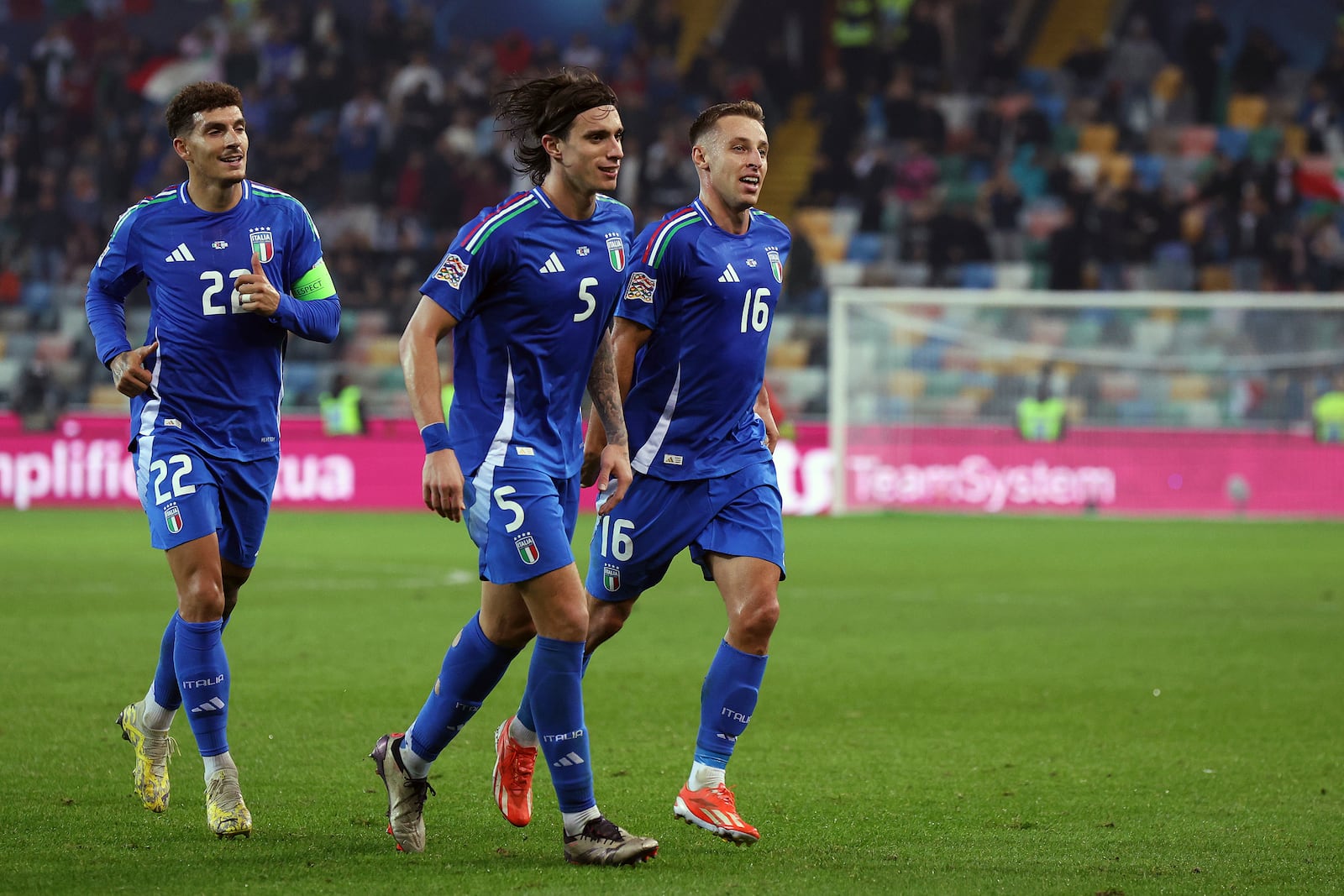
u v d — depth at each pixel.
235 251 17.56
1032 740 22.25
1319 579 44.78
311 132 92.88
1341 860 15.42
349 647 31.00
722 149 17.27
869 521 67.50
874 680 27.53
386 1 96.75
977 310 73.38
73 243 88.00
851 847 15.96
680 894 13.78
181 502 16.77
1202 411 71.88
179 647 16.48
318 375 82.88
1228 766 20.47
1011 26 101.88
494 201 86.12
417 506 73.12
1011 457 71.75
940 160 92.19
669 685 26.73
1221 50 96.88
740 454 17.48
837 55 102.06
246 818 16.19
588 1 101.31
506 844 15.98
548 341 15.45
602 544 17.94
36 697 24.97
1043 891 14.02
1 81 95.81
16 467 73.12
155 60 97.19
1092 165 92.69
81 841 15.88
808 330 83.75
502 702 24.97
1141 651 31.16
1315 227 86.69
